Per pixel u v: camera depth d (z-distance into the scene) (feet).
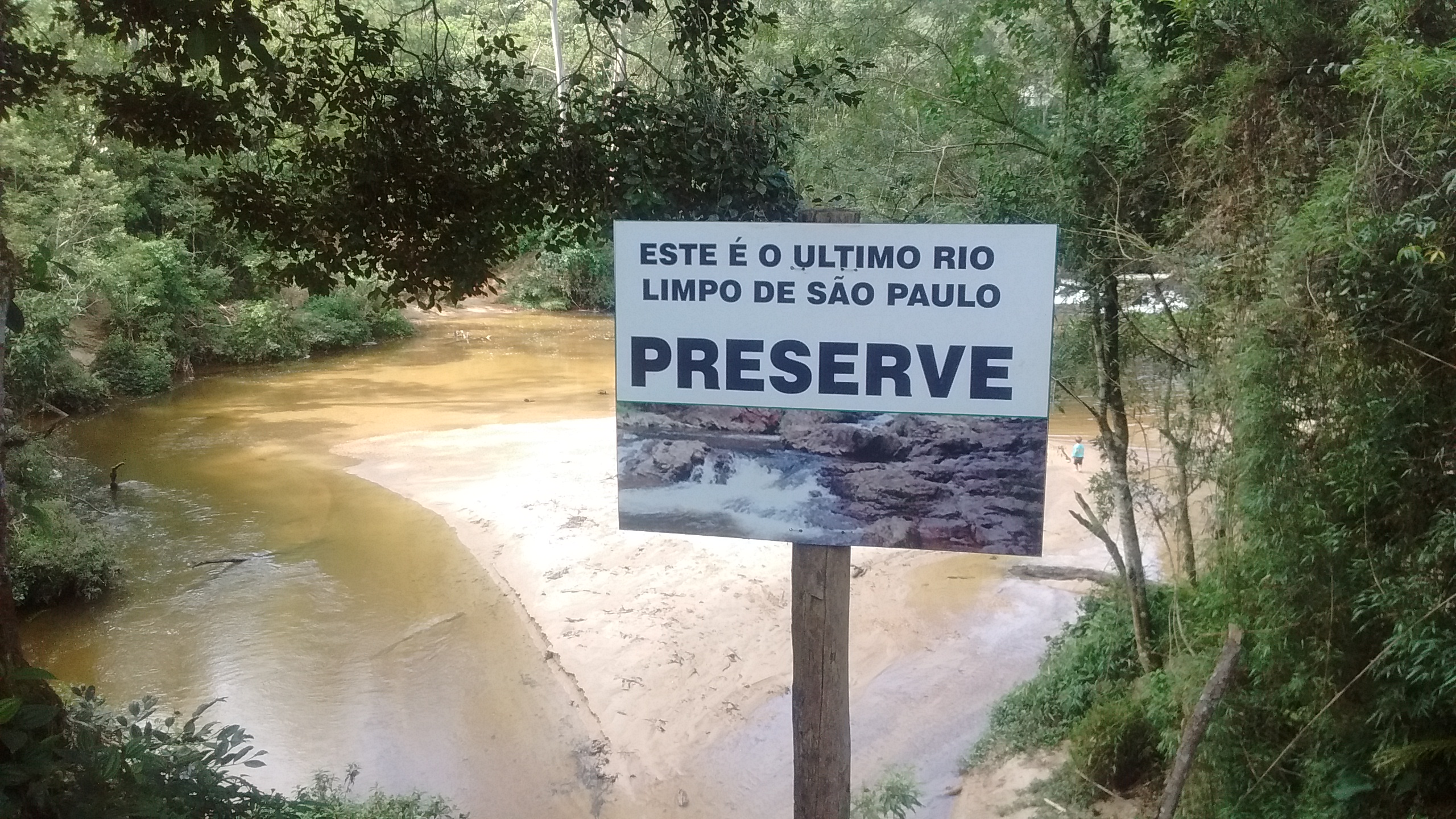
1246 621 17.56
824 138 35.12
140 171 82.02
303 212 22.18
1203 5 18.85
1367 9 15.66
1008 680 31.71
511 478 57.31
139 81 23.62
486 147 21.79
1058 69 26.94
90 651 37.65
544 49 89.51
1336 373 15.31
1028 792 24.44
